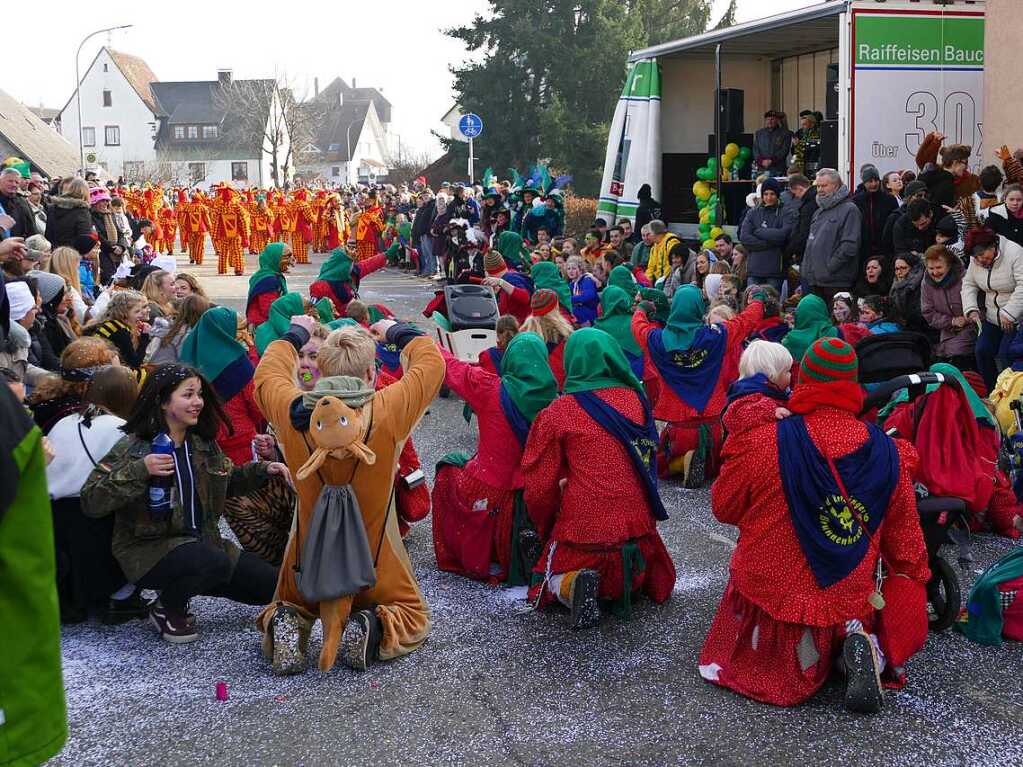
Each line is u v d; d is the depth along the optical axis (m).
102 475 4.78
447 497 5.98
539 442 5.26
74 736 4.15
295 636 4.68
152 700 4.46
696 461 7.79
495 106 42.19
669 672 4.73
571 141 39.47
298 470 4.55
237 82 77.19
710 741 4.11
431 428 9.68
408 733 4.18
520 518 5.78
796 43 14.45
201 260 29.55
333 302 10.70
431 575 6.02
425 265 23.64
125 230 18.69
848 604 4.30
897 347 5.82
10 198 11.35
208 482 5.04
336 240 31.73
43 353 7.62
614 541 5.19
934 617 5.22
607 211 15.77
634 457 5.23
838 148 11.53
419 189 27.05
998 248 8.28
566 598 5.22
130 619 5.34
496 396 5.74
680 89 15.46
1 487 2.21
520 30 41.03
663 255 13.42
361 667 4.72
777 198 11.94
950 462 5.49
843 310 9.36
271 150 78.81
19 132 51.94
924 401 5.56
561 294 10.52
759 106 15.76
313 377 5.98
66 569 5.24
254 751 4.05
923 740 4.11
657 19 44.16
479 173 43.16
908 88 11.29
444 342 10.88
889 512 4.38
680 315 7.85
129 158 93.31
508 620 5.34
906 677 4.66
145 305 7.91
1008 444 6.75
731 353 7.93
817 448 4.28
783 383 4.72
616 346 5.39
